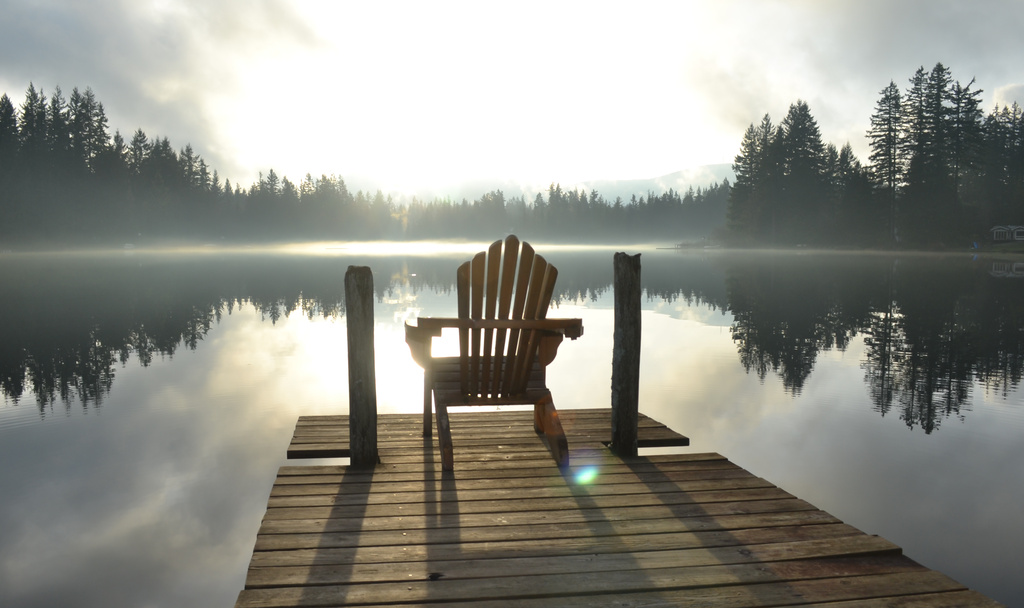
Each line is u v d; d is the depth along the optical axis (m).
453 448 3.96
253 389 7.22
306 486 3.25
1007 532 3.60
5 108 63.41
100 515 3.96
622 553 2.48
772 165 65.19
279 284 24.69
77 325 12.69
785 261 46.03
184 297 19.05
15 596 3.08
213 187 110.56
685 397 6.88
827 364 8.72
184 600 3.07
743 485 3.29
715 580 2.26
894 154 56.50
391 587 2.21
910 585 2.23
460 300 3.50
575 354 9.55
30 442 5.34
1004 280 25.64
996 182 64.12
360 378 3.51
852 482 4.40
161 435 5.53
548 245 145.12
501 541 2.60
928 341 10.65
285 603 2.10
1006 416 6.07
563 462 3.56
